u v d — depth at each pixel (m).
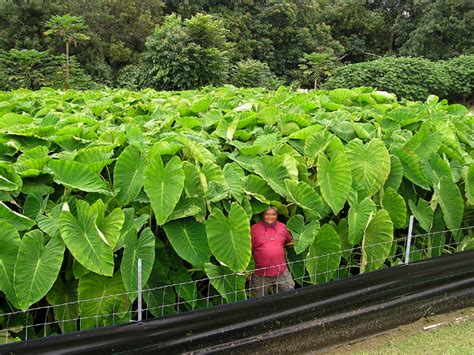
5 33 18.45
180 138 3.81
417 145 4.63
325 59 21.44
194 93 8.55
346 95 6.96
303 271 3.94
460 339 3.77
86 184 3.49
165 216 3.33
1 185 3.29
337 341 3.66
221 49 17.72
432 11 26.97
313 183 4.23
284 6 24.00
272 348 3.42
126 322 3.18
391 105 6.65
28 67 16.14
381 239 4.09
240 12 23.78
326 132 4.58
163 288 3.50
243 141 4.76
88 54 18.98
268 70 20.03
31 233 3.04
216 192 3.62
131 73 18.03
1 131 4.18
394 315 3.88
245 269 3.49
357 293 3.68
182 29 16.98
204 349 3.20
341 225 4.12
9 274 3.01
